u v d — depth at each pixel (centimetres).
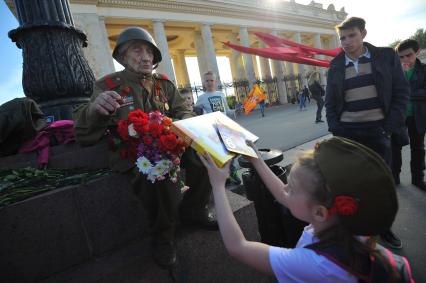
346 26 232
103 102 153
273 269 94
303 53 1377
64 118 310
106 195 184
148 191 158
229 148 117
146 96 195
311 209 88
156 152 156
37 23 298
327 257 85
